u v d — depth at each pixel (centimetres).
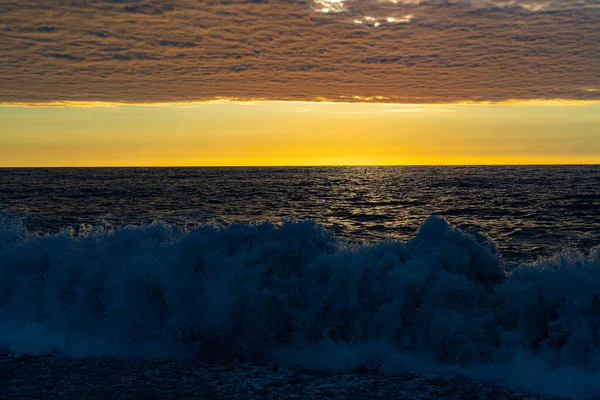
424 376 567
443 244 687
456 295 638
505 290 632
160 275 687
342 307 657
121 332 681
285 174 11562
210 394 525
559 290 607
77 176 9906
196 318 665
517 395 518
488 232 2169
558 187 5369
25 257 757
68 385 550
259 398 514
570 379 535
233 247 711
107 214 2928
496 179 7675
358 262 669
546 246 1748
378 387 539
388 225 2473
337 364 607
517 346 594
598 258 649
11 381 560
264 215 2961
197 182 7425
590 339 582
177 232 796
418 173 11444
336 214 2995
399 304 641
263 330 659
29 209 3197
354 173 11969
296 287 671
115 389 539
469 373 573
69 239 796
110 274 710
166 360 630
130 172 13112
